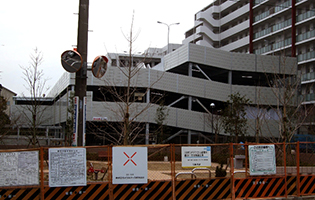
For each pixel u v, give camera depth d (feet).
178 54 146.72
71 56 29.78
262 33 179.93
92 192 27.66
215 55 143.74
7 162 25.38
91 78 123.65
